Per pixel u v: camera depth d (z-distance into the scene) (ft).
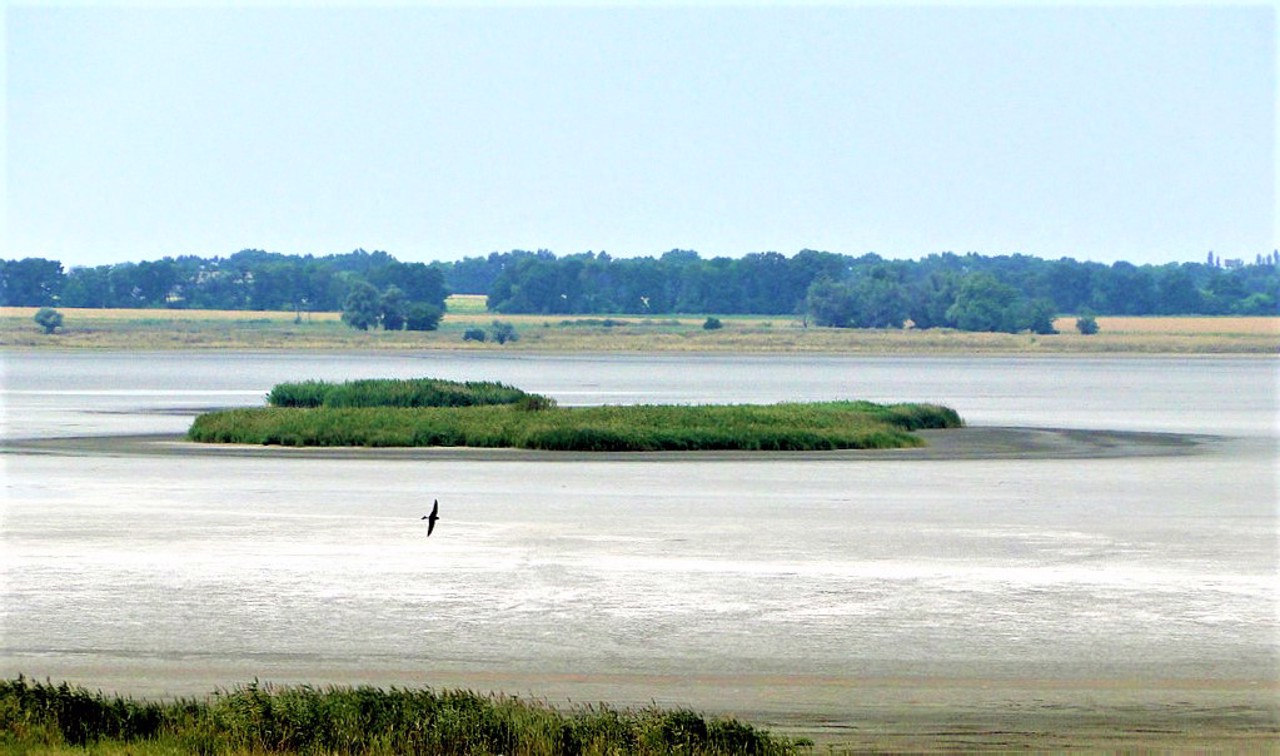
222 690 218.18
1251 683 226.58
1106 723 202.08
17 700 192.34
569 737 184.55
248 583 308.81
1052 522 410.52
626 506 446.19
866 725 200.95
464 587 305.53
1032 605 288.10
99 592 297.53
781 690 221.87
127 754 177.27
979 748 188.65
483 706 194.70
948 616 277.23
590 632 262.88
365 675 230.07
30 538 372.17
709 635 260.21
